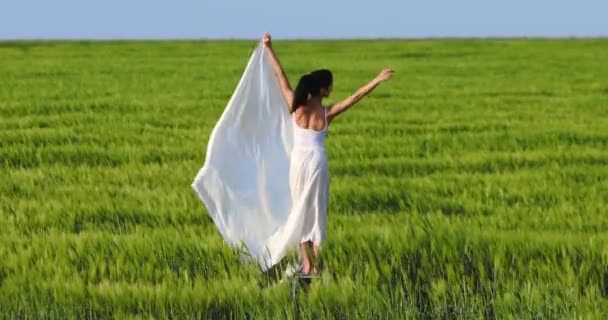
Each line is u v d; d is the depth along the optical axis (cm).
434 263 1219
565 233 1402
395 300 1076
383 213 1597
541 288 1081
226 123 1294
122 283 1126
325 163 1237
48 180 1995
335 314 1053
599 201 1727
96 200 1731
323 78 1245
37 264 1198
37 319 1035
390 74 1234
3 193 1834
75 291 1090
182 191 1812
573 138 2791
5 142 2652
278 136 1302
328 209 1672
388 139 2733
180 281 1142
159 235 1360
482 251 1262
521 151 2472
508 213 1599
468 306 1066
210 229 1440
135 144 2625
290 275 1194
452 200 1736
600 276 1182
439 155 2448
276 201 1292
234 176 1288
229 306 1088
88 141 2719
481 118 3400
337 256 1241
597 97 4241
